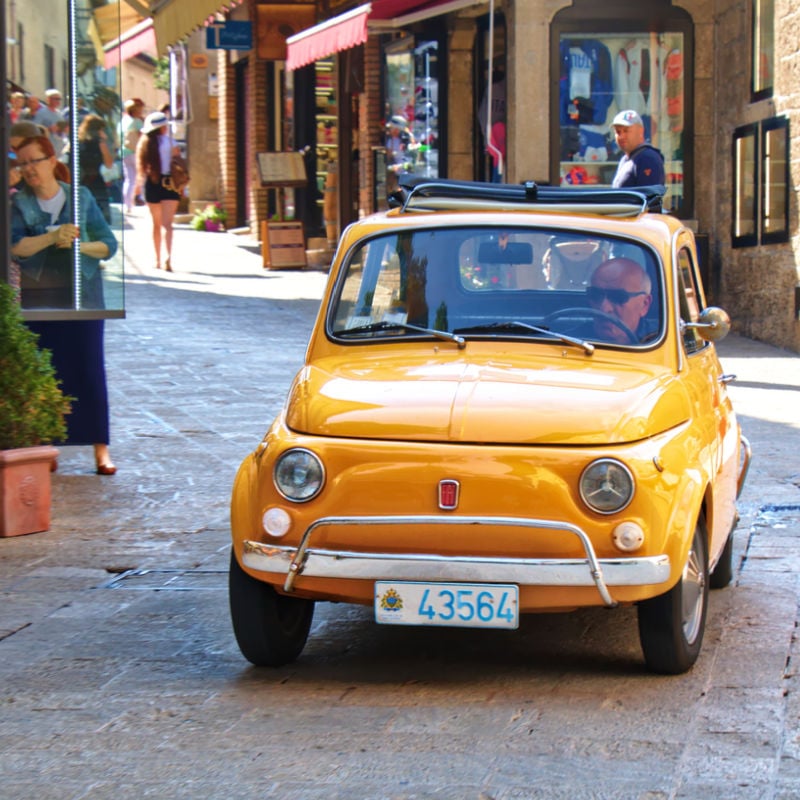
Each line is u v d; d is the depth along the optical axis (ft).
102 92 52.80
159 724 28.40
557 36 94.53
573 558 28.25
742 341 90.68
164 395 71.87
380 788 24.71
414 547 28.71
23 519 46.24
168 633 35.37
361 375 32.07
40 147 51.90
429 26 109.60
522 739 27.07
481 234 35.01
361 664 32.58
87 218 52.70
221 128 173.06
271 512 29.37
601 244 34.58
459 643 34.35
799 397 69.77
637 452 28.71
